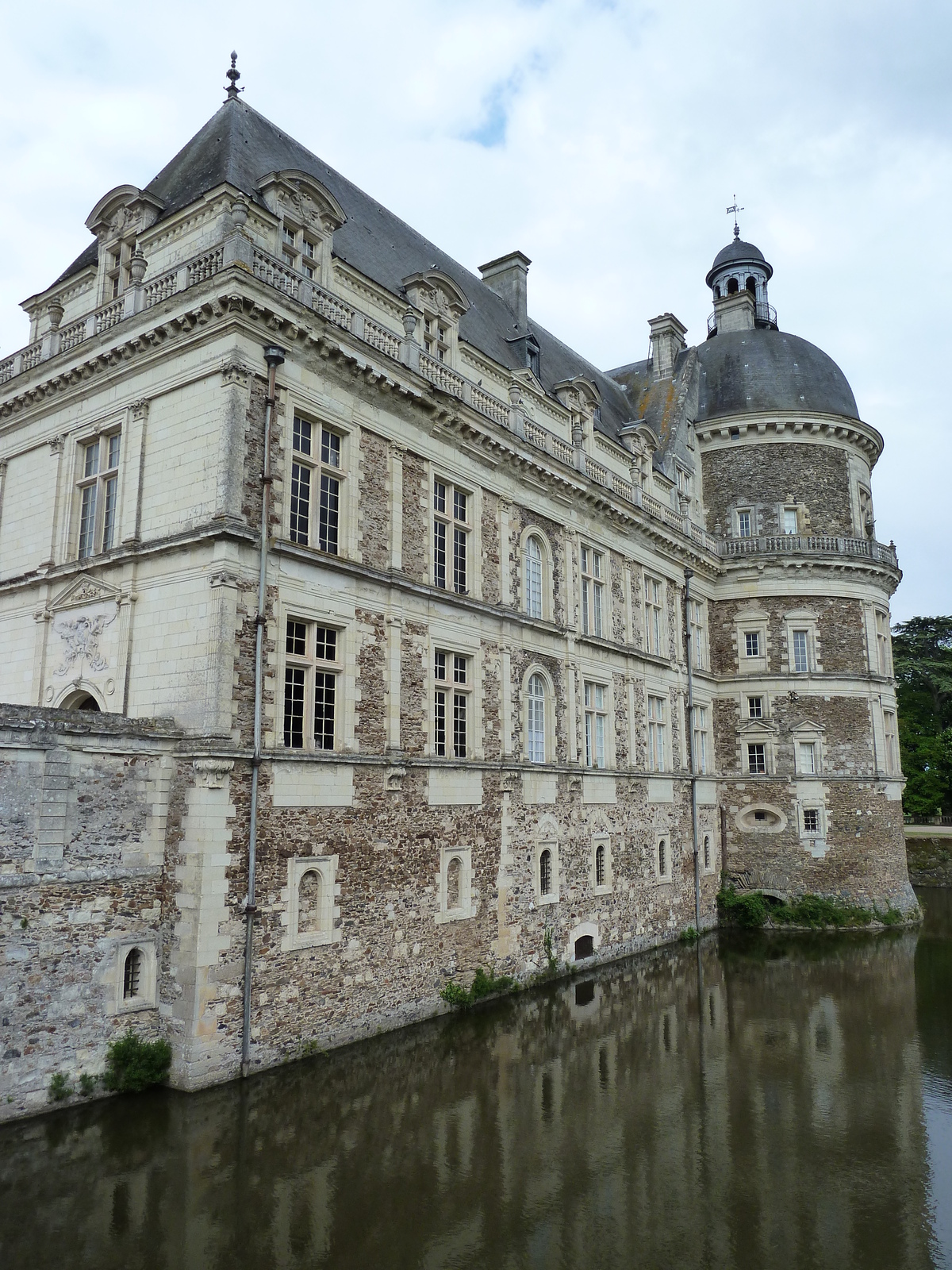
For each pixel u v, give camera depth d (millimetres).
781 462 39938
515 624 25109
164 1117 14242
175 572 17422
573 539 28531
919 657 67875
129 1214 11375
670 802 33469
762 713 37781
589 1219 11742
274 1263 10422
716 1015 22203
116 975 15312
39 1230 10969
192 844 15820
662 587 34875
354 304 21578
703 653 37938
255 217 18969
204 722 16281
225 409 17188
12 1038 13945
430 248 29891
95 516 19750
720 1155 13938
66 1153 12977
